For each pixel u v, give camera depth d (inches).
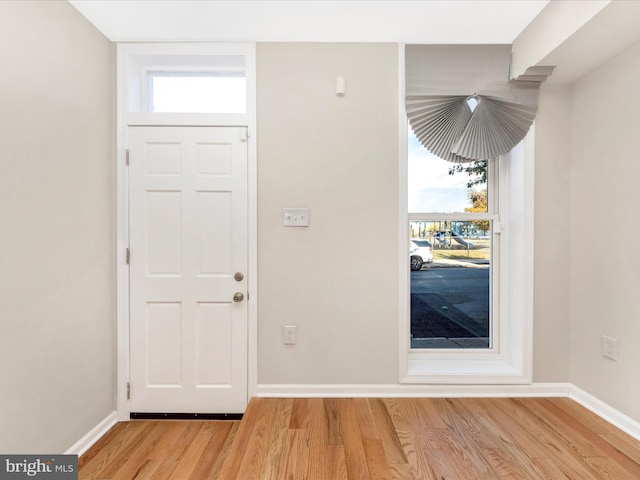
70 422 66.9
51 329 62.4
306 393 82.7
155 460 66.4
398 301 83.4
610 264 71.0
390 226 83.0
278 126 82.3
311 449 61.6
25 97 56.7
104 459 66.7
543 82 81.4
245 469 56.3
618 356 69.2
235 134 82.3
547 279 82.4
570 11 62.4
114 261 81.4
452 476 54.6
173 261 82.4
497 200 91.2
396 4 67.9
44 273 60.8
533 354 82.7
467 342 91.4
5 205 53.2
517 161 84.8
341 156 82.6
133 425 79.9
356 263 83.0
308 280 83.0
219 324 82.7
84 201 71.2
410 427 69.0
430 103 81.7
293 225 82.7
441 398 82.2
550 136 82.0
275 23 74.4
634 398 65.9
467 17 72.0
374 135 82.7
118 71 81.0
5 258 53.3
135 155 81.8
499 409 76.4
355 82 82.3
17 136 55.2
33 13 58.2
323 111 82.5
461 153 82.3
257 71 82.0
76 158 68.9
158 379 82.5
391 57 82.3
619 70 68.7
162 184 82.0
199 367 82.7
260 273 82.8
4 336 53.3
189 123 82.0
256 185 82.4
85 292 71.5
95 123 74.9
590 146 76.0
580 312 79.0
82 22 70.6
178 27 75.6
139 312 82.3
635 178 65.5
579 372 79.4
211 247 82.6
